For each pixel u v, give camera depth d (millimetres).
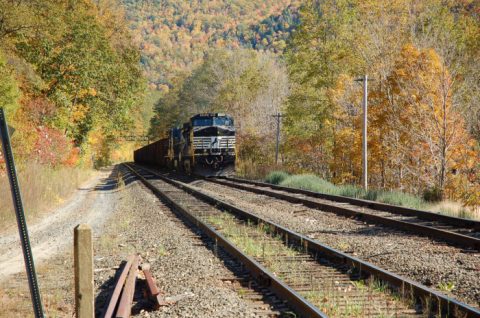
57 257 10891
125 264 8906
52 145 34562
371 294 7352
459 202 20172
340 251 10016
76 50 41219
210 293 7391
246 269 9016
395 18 35844
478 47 37688
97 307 7016
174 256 10227
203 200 21438
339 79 34875
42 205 19922
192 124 36312
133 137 131125
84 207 20938
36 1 38938
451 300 6371
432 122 25406
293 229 13523
